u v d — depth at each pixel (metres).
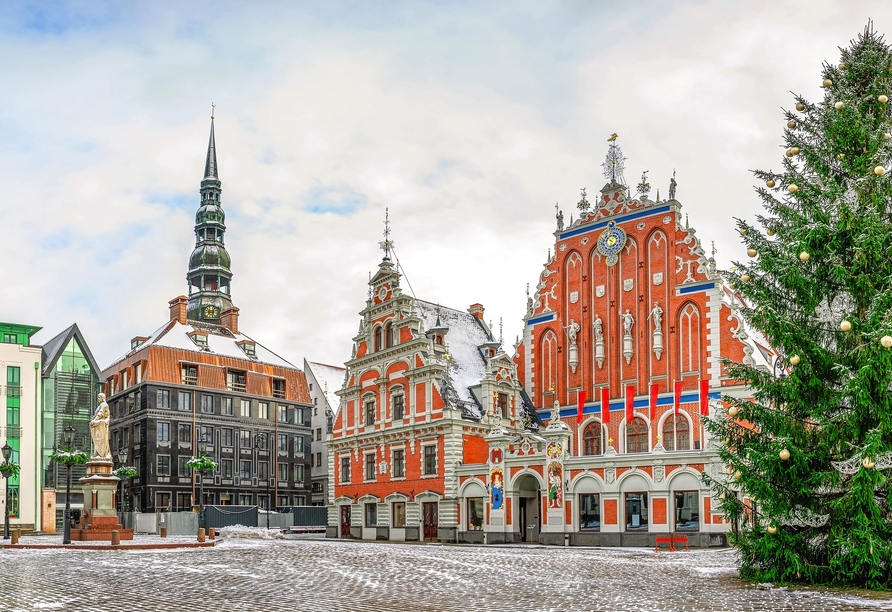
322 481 119.88
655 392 68.50
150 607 24.03
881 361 25.97
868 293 27.98
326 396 124.38
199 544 55.28
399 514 73.62
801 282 28.62
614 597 26.06
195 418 105.56
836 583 27.66
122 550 51.09
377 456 76.31
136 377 105.06
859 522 26.53
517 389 75.69
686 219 69.81
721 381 65.12
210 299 133.12
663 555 47.12
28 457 96.88
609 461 59.69
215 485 106.12
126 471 95.12
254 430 111.75
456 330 80.62
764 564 29.75
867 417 27.48
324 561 42.06
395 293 76.94
